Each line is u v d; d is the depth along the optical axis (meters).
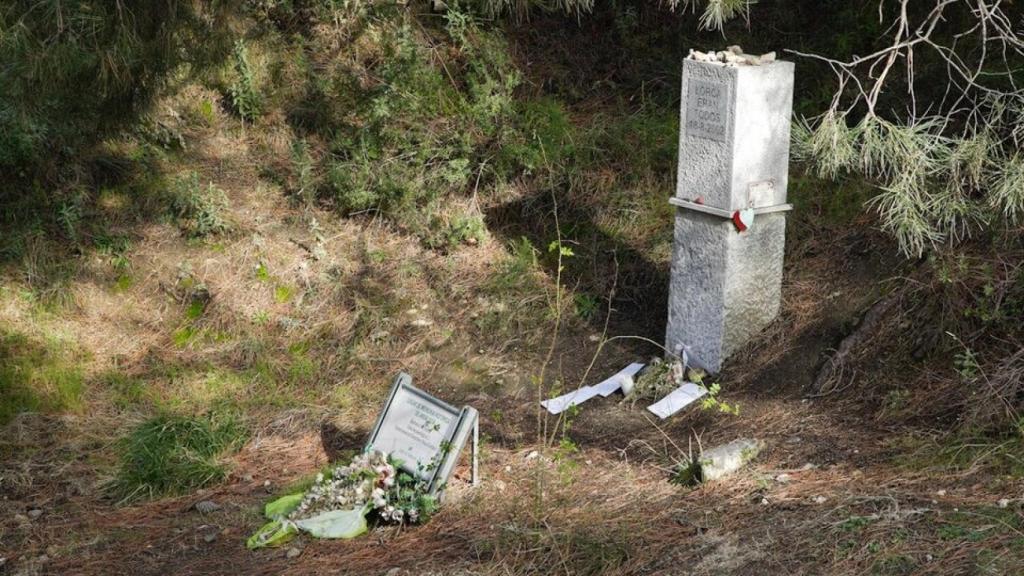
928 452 5.52
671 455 6.09
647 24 9.92
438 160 8.91
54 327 7.41
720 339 6.86
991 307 6.19
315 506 5.54
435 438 5.70
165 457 6.21
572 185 8.66
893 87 8.39
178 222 8.28
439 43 9.60
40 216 8.02
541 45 9.82
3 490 6.02
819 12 9.45
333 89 9.34
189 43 7.43
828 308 6.93
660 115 9.13
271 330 7.72
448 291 8.06
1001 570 4.27
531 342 7.64
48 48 5.84
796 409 6.34
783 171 6.81
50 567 5.23
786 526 4.91
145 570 5.17
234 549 5.33
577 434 6.54
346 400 7.04
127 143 8.63
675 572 4.66
